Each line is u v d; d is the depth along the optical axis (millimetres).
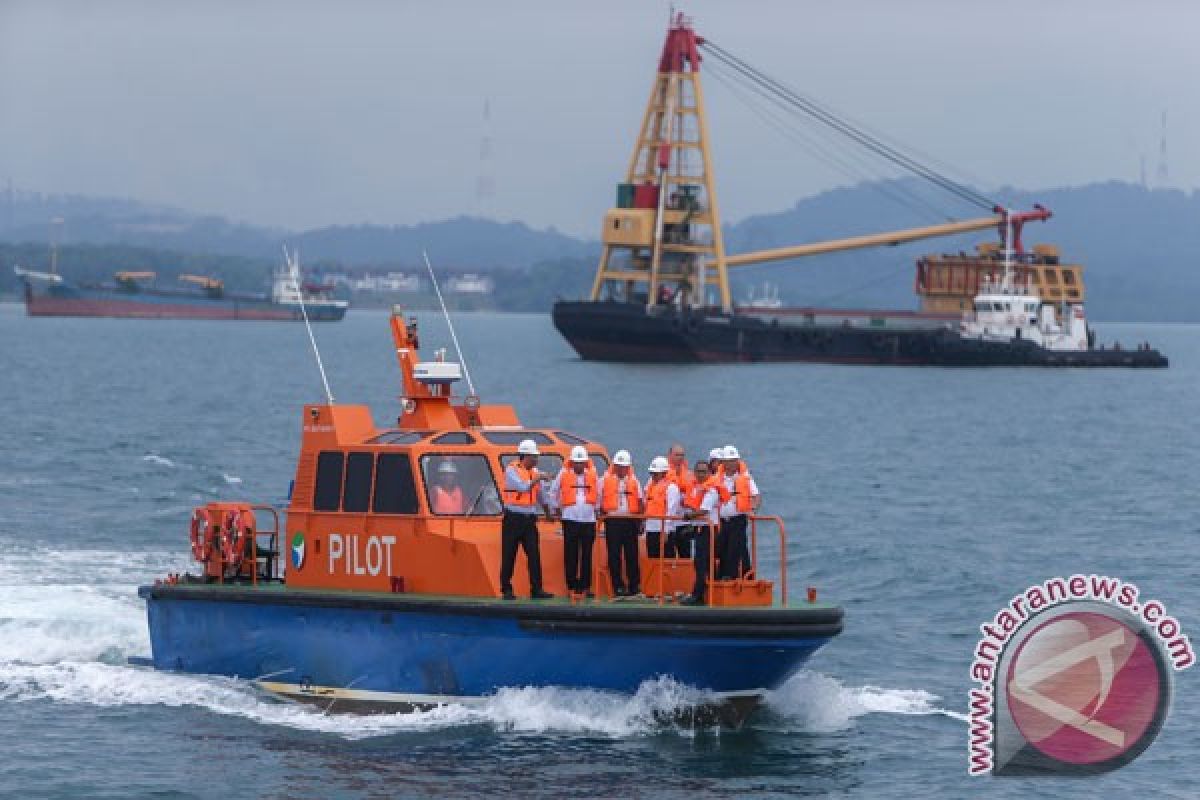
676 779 43594
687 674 46250
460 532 48156
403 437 50219
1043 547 89938
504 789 42531
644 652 45656
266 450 139750
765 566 81750
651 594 47938
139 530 86562
